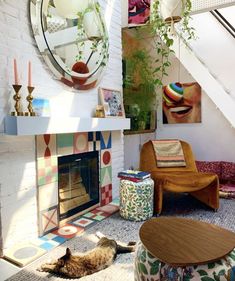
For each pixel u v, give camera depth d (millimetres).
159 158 3156
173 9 2477
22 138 1938
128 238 2086
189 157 3232
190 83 3969
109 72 2922
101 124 2541
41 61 2082
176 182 2512
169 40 3090
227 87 3684
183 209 2799
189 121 4043
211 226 1425
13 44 1859
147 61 3967
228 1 2582
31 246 1917
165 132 4266
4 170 1820
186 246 1196
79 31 2404
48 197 2164
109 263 1698
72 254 1782
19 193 1929
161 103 4242
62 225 2320
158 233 1336
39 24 2023
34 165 2045
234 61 3627
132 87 3791
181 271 1063
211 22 3715
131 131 3656
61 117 2170
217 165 3656
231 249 1172
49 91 2156
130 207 2439
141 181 2465
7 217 1846
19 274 1597
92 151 2691
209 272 1057
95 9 2582
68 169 2502
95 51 2602
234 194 3154
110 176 2977
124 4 3271
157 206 2576
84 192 2738
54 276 1577
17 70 1888
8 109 1836
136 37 4031
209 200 2773
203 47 3793
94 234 2168
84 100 2547
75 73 2369
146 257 1179
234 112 3201
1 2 1775
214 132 3875
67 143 2355
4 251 1820
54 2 2148
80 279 1552
